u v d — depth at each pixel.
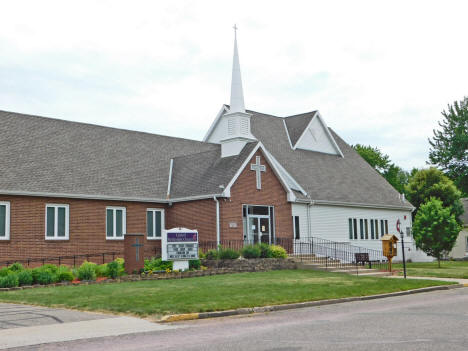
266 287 19.39
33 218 26.61
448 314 14.18
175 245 25.12
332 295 18.19
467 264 39.97
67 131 32.50
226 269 25.89
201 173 33.00
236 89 34.06
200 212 31.14
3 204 25.70
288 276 24.16
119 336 11.33
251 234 31.89
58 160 29.73
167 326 12.70
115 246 29.91
